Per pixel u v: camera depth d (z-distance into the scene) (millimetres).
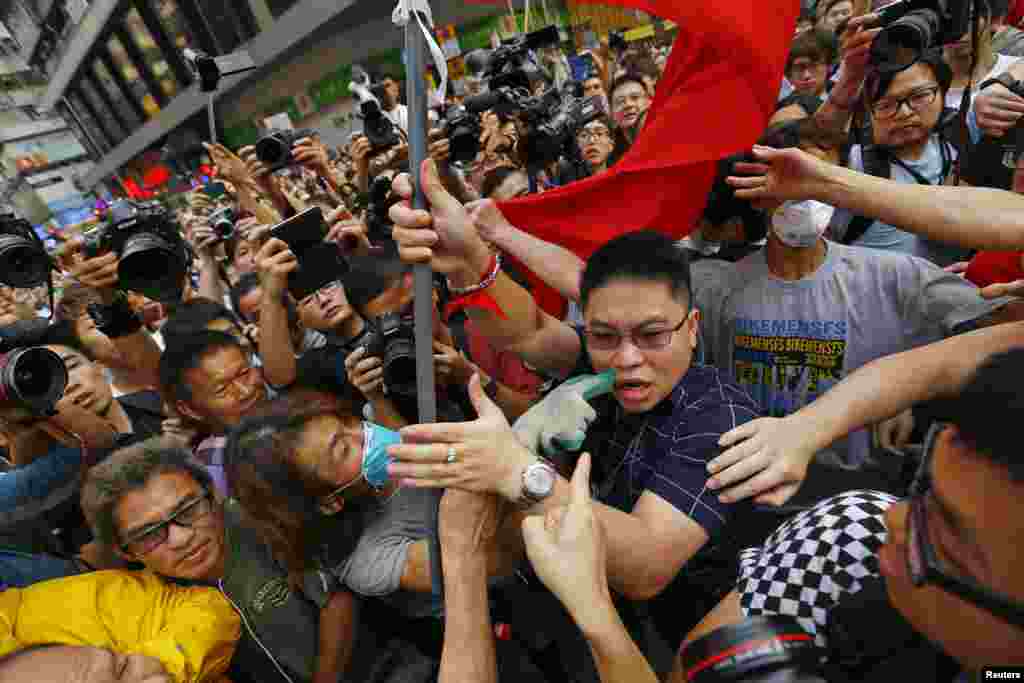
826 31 2506
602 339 915
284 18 9555
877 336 1323
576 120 2971
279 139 2650
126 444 1667
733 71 1144
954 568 354
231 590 1089
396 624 1214
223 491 1521
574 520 647
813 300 1376
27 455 1407
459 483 724
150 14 12109
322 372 1822
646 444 938
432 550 884
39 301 2248
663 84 1361
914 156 1714
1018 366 348
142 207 1734
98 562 1283
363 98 3162
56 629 876
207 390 1549
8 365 1238
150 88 14227
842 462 1410
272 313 1699
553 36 2961
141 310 2918
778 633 510
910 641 410
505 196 2469
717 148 1120
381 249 1790
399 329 1428
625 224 1381
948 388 378
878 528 578
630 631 1031
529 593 1141
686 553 806
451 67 7918
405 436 734
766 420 742
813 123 1454
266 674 1119
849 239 1748
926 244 1645
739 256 1645
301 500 1014
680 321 879
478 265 1076
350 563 1064
